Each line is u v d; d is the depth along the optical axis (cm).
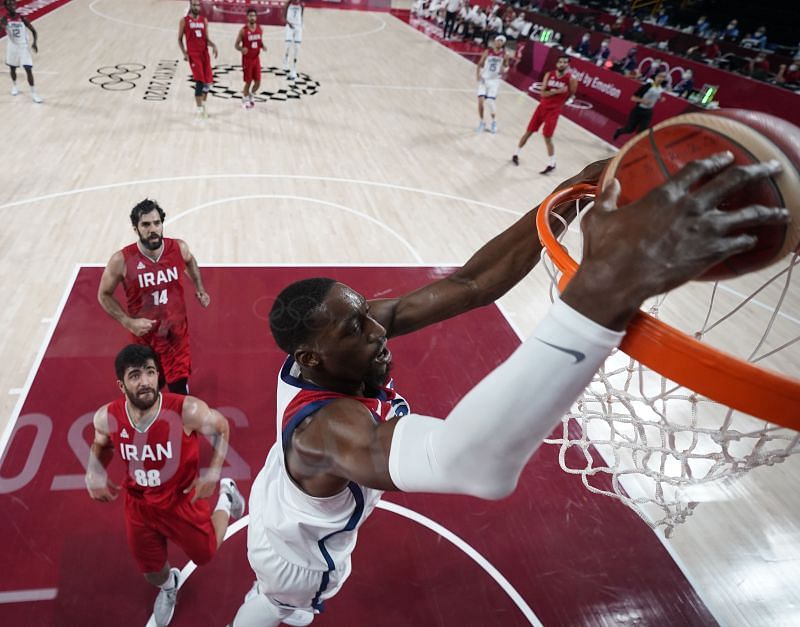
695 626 272
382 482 86
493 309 471
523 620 266
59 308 410
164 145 703
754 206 64
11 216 518
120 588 254
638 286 63
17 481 290
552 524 310
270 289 454
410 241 561
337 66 1180
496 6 1579
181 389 325
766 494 344
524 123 953
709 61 991
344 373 111
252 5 1702
